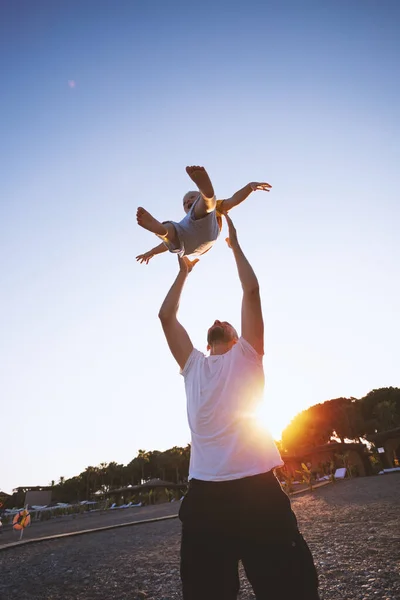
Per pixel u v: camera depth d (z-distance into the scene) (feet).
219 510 4.86
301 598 4.50
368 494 50.47
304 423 232.94
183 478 312.50
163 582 18.25
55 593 18.37
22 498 258.98
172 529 41.96
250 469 5.04
